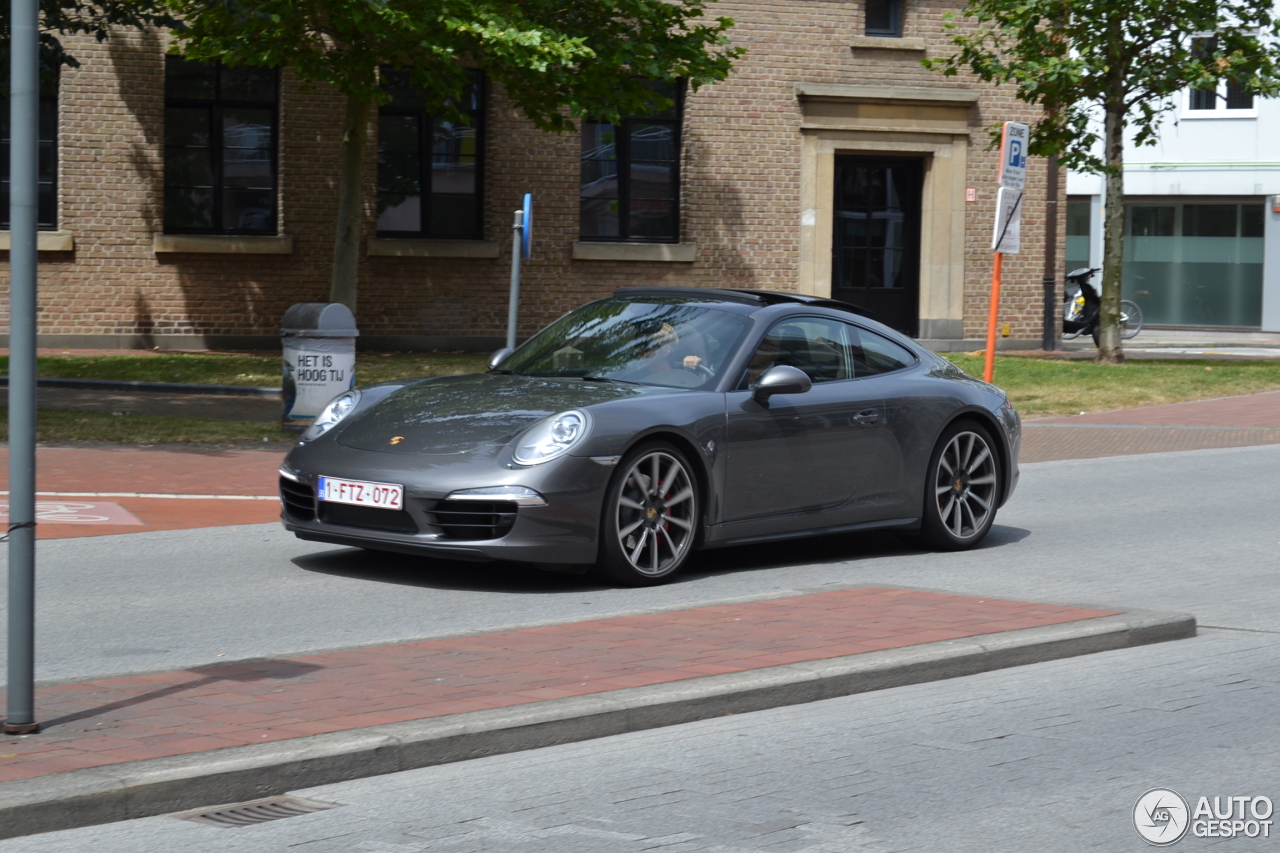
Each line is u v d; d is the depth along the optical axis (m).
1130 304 30.20
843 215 24.72
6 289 20.41
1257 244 34.09
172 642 6.12
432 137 22.55
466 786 4.35
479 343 22.80
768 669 5.46
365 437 7.48
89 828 3.90
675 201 23.77
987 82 24.25
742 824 4.06
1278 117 33.56
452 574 7.71
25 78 4.26
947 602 6.86
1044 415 16.88
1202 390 18.94
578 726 4.84
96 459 11.69
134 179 21.14
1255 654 6.32
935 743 4.91
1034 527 9.87
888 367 8.63
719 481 7.64
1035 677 5.87
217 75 21.53
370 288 22.23
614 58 18.12
